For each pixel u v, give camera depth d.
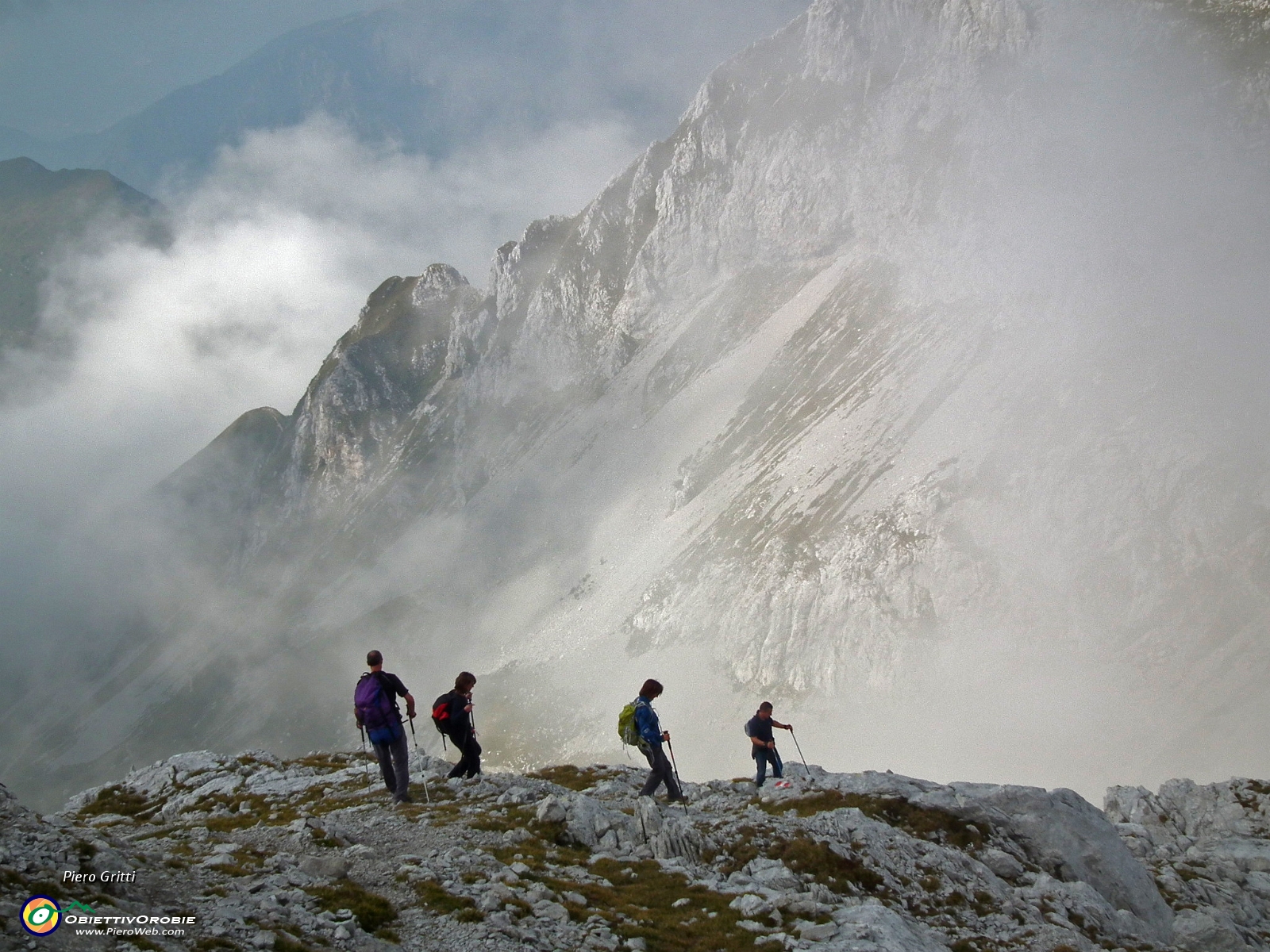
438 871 14.68
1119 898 21.00
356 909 12.57
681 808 20.55
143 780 25.00
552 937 12.96
